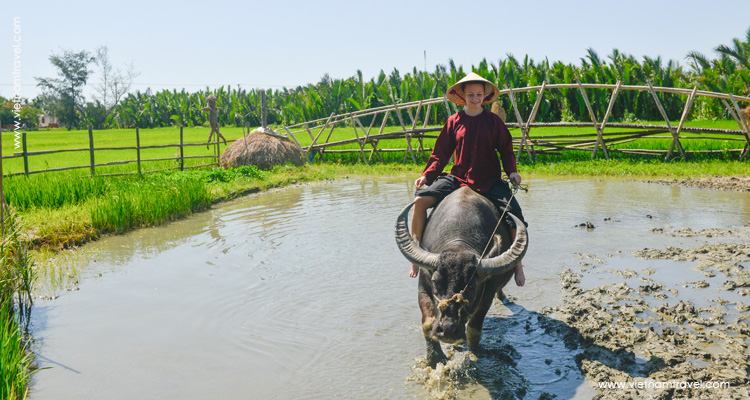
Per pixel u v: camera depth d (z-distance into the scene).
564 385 3.90
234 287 5.87
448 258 3.60
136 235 8.31
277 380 4.01
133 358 4.36
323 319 5.04
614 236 7.66
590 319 4.91
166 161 17.94
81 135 40.25
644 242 7.33
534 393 3.82
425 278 3.98
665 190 11.64
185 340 4.66
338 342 4.59
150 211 9.07
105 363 4.29
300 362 4.27
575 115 37.78
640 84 36.22
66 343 4.63
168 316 5.15
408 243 3.88
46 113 67.81
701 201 10.23
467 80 4.52
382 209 9.96
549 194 11.25
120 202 8.70
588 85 16.48
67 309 5.36
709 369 3.95
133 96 68.62
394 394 3.81
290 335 4.73
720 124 26.95
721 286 5.62
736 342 4.37
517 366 4.20
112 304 5.46
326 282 5.98
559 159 17.28
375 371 4.12
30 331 4.87
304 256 6.94
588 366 4.09
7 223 5.89
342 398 3.76
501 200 4.46
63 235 7.75
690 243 7.23
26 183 10.22
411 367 4.18
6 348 3.86
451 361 4.16
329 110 45.53
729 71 33.75
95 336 4.75
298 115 46.44
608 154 17.03
